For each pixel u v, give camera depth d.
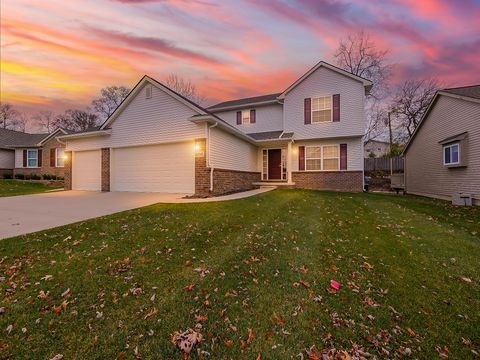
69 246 4.40
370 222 6.16
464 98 9.60
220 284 3.14
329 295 2.91
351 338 2.22
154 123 11.77
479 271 3.50
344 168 14.33
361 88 13.80
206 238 4.86
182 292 2.95
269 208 7.73
